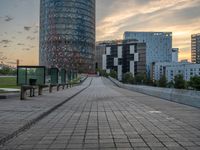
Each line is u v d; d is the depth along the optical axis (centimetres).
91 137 750
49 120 1049
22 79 2122
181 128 881
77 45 16300
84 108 1470
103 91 3794
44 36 15600
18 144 673
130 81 16088
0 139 667
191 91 1658
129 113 1265
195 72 15162
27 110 1219
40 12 16262
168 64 18312
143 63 18575
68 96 2150
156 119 1076
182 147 639
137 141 700
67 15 15900
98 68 18000
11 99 1767
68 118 1102
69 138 739
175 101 1920
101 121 1026
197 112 1305
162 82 12681
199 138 735
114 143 680
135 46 18650
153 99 2175
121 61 19262
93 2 18162
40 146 655
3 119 970
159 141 700
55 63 14650
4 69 9612
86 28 17125
